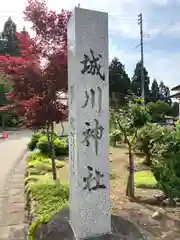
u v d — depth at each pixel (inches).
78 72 122.3
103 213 129.3
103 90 127.0
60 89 228.4
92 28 124.0
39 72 221.6
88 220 126.9
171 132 186.1
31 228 146.9
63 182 238.4
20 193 251.0
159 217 159.3
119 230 138.3
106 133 128.4
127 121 189.3
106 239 126.3
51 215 154.9
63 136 595.2
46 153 412.2
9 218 192.5
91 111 125.2
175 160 170.7
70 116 135.8
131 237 132.2
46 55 226.2
